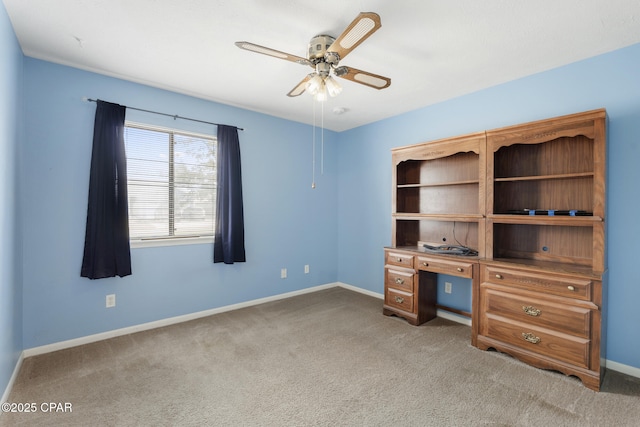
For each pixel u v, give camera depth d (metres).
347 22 1.96
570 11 1.83
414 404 1.87
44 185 2.49
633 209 2.22
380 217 4.10
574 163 2.51
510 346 2.41
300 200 4.25
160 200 3.12
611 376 2.19
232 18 1.93
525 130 2.47
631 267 2.22
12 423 1.68
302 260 4.30
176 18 1.94
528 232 2.74
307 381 2.12
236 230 3.51
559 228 2.57
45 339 2.51
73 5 1.82
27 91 2.42
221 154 3.42
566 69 2.53
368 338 2.82
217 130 3.44
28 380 2.10
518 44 2.21
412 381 2.12
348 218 4.56
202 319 3.29
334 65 2.10
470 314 3.11
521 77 2.78
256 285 3.82
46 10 1.87
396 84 2.93
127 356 2.46
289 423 1.71
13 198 2.08
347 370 2.26
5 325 1.88
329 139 4.60
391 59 2.44
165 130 3.12
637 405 1.86
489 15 1.87
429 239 3.52
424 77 2.78
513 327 2.40
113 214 2.73
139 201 3.00
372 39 2.14
